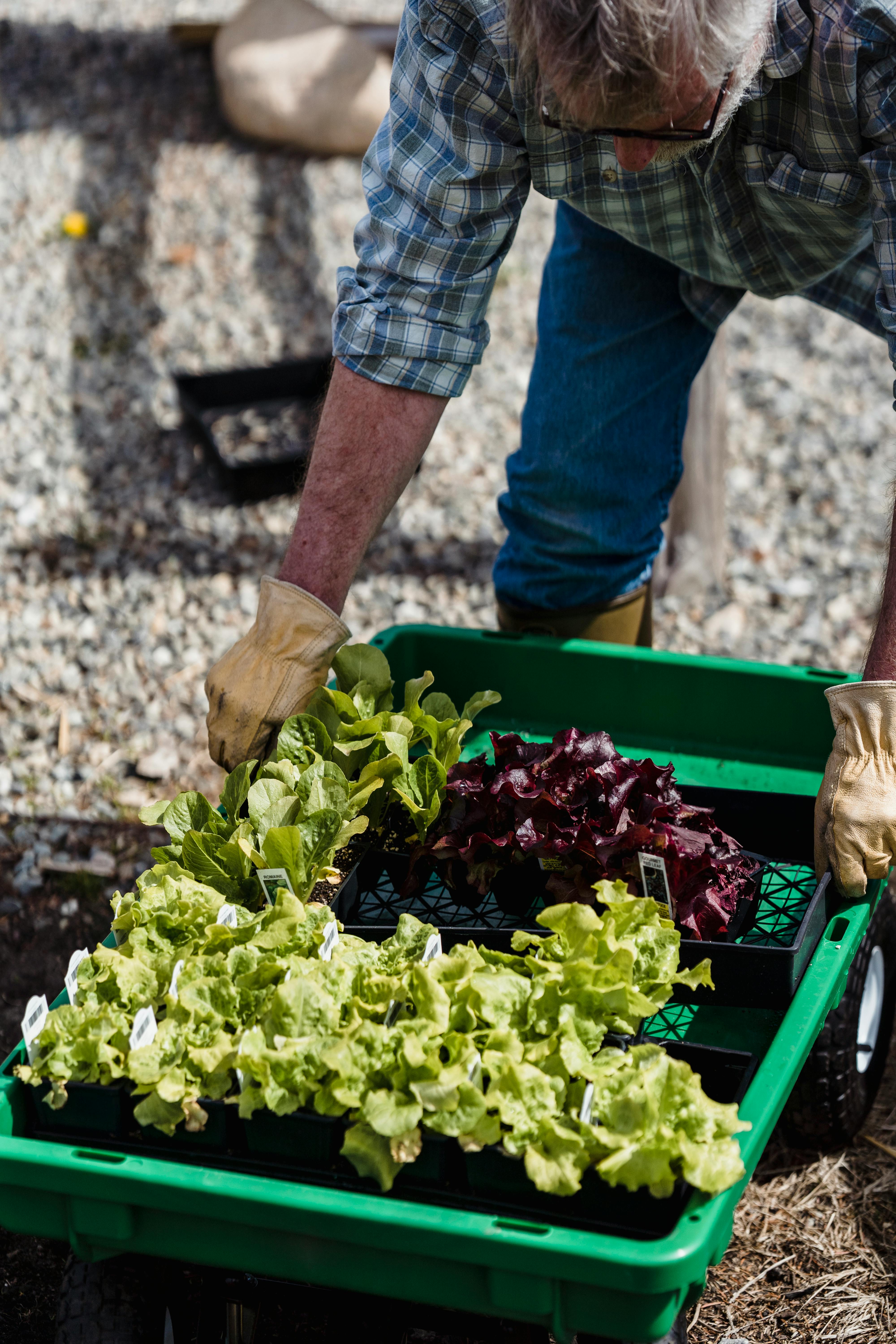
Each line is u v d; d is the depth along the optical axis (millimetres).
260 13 6309
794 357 4832
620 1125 1326
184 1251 1367
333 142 6055
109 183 5840
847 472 4230
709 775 2352
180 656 3428
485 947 1634
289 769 1809
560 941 1538
